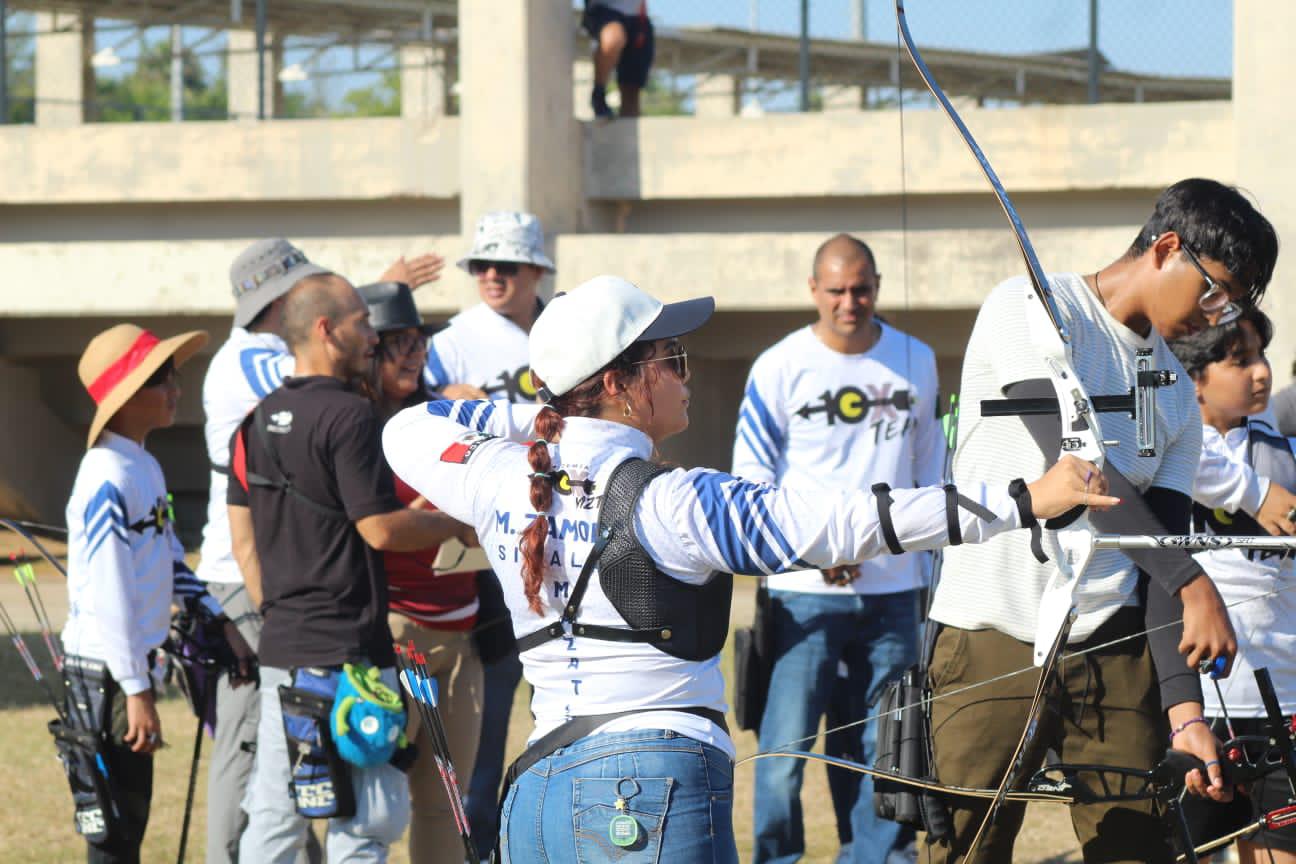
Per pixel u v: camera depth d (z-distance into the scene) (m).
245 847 6.28
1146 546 4.11
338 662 6.09
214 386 7.91
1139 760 5.02
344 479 6.09
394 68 33.09
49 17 34.31
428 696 4.82
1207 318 4.89
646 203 24.20
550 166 23.19
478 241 8.74
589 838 3.97
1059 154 21.70
